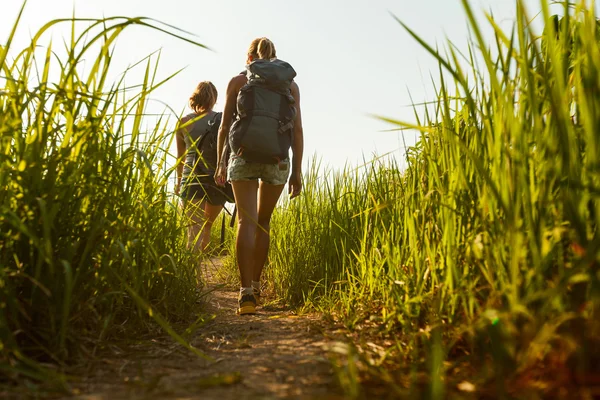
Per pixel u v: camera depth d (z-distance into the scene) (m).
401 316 2.09
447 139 1.98
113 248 2.07
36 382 1.60
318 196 4.39
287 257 4.02
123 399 1.46
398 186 2.85
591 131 1.34
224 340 2.32
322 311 2.88
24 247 1.83
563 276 1.33
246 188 3.46
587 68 1.41
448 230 1.85
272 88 3.43
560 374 1.27
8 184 1.84
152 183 2.68
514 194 1.50
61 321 1.85
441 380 1.42
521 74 1.56
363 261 2.90
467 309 1.74
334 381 1.53
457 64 1.67
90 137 2.08
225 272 4.97
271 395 1.47
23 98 1.95
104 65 2.10
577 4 1.50
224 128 3.63
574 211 1.35
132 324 2.39
